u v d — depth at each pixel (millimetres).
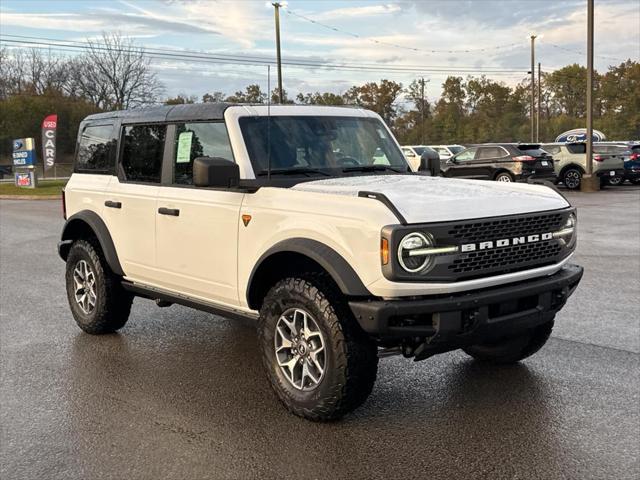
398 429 4129
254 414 4422
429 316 3869
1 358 5695
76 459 3820
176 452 3881
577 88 84062
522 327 4234
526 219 4176
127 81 76000
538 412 4355
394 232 3691
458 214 3924
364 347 4000
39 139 67250
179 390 4895
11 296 8195
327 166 5051
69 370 5371
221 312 5000
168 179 5402
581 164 24734
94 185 6230
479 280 3955
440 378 5043
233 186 4582
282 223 4301
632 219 15148
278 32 36594
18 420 4391
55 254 11680
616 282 8328
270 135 4930
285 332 4379
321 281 4090
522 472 3555
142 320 6965
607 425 4133
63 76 77625
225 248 4773
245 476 3580
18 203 25000
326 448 3885
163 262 5391
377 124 5746
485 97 86062
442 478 3508
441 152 32906
